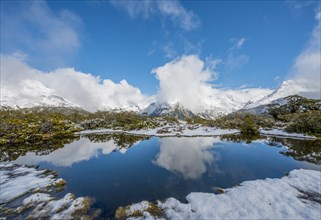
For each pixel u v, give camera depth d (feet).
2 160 106.22
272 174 73.36
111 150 135.64
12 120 205.67
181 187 63.00
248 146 133.39
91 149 139.64
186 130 253.85
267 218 38.55
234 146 135.03
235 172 77.51
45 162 101.45
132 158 109.60
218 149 125.80
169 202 49.52
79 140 188.85
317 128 169.99
